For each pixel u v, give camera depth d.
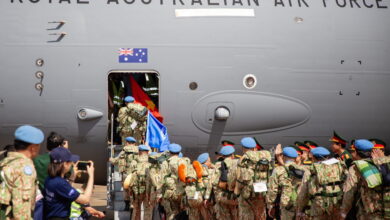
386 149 11.52
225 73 10.53
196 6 10.51
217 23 10.50
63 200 5.02
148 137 10.39
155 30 10.43
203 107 10.58
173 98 10.53
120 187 10.24
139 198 8.66
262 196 7.04
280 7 10.69
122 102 12.06
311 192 6.36
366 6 10.98
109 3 10.43
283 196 6.75
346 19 10.86
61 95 10.44
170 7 10.47
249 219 7.17
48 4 10.40
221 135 10.80
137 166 8.62
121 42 10.40
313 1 10.81
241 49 10.53
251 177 6.95
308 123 10.89
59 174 5.04
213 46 10.48
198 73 10.49
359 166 5.45
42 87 10.41
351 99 10.91
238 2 10.59
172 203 8.03
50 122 10.55
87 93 10.45
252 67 10.56
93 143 10.79
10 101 10.43
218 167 7.79
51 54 10.36
